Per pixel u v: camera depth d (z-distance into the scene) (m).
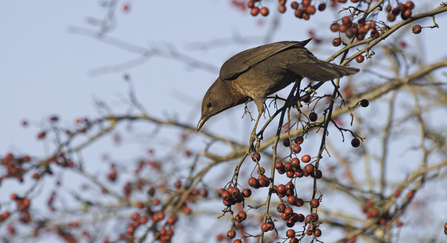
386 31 6.78
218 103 10.02
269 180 6.41
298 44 8.41
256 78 8.62
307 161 6.50
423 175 10.42
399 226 10.81
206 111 10.17
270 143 12.51
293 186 6.36
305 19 7.21
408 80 11.48
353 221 13.38
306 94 7.13
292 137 12.13
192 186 10.76
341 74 6.74
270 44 8.73
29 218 13.18
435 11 6.71
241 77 8.89
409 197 10.51
